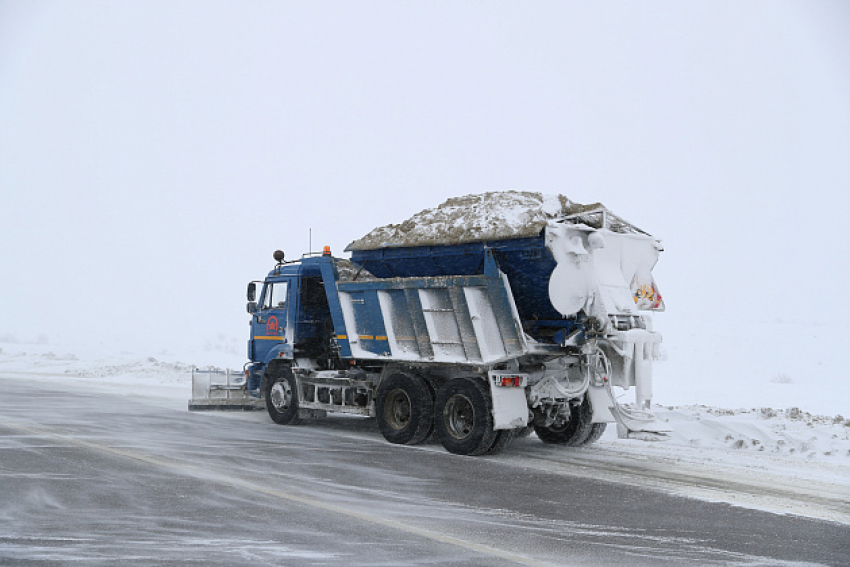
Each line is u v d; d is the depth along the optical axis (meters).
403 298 12.43
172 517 7.07
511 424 11.09
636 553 6.30
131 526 6.74
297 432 13.22
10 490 7.97
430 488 8.67
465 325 11.59
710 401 19.81
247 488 8.33
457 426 11.44
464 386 11.28
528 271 11.14
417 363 12.25
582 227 11.02
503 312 11.12
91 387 21.59
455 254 11.84
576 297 10.95
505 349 11.08
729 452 11.75
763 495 8.70
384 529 6.82
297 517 7.17
